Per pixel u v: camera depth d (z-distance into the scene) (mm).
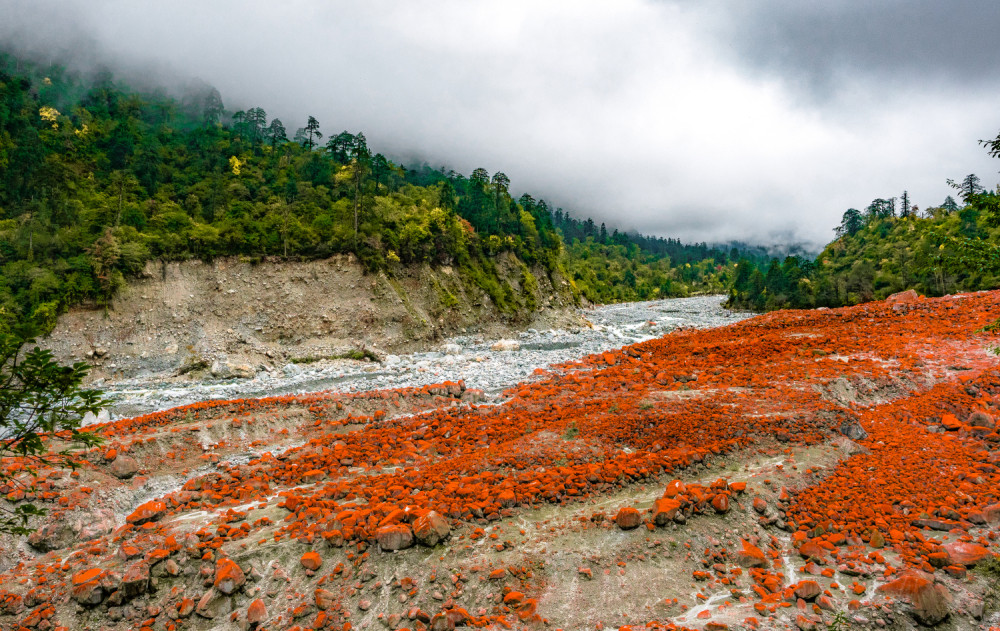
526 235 72188
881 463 15844
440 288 54312
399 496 14469
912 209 131375
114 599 11102
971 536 12039
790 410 19625
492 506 13180
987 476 15141
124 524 15031
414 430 22062
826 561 11367
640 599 10430
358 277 47812
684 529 12148
